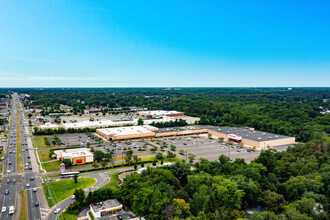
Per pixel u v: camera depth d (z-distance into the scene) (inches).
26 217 4997.5
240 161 7524.6
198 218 4458.7
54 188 6402.6
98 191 5669.3
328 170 6363.2
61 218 4980.3
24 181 6845.5
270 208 5162.4
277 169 6752.0
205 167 6983.3
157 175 6092.5
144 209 4970.5
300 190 5595.5
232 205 5137.8
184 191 5477.4
